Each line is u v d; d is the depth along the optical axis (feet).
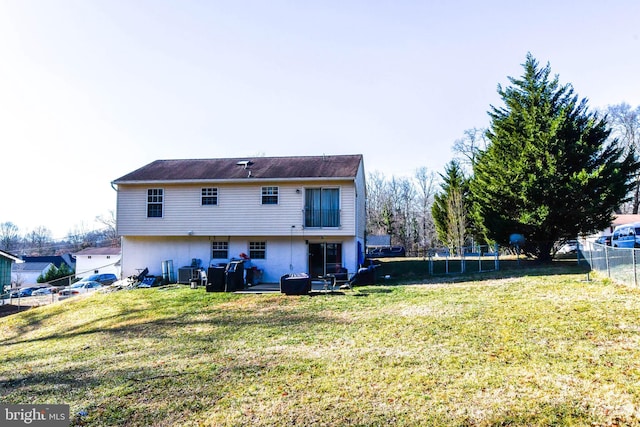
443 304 38.75
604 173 57.67
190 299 51.49
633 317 28.22
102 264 167.63
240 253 68.74
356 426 16.02
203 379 22.36
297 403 18.44
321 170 68.03
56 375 25.04
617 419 15.23
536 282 46.70
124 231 69.46
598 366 20.42
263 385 20.94
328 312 39.88
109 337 35.91
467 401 17.53
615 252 42.91
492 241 76.33
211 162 78.69
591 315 29.76
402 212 199.31
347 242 66.90
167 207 69.05
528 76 65.51
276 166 72.69
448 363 22.44
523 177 62.13
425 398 18.10
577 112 63.10
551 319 29.78
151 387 21.58
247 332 33.68
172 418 17.70
